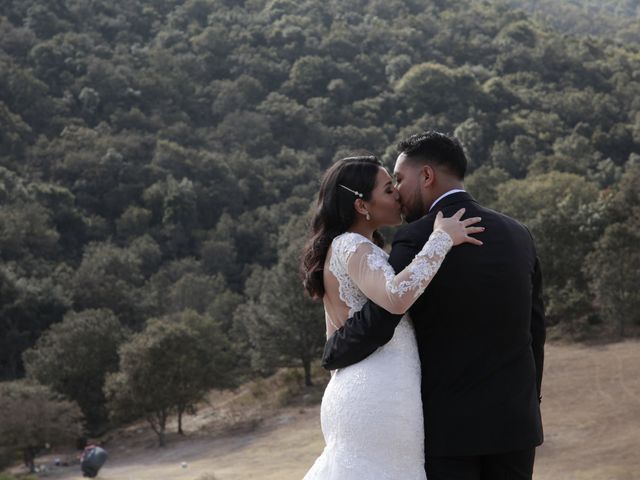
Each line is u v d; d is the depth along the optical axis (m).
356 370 3.76
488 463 3.80
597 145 121.69
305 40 161.12
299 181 116.69
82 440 56.16
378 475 3.64
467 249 3.62
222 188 107.88
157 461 46.56
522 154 115.81
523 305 3.70
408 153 3.92
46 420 48.41
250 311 56.91
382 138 129.25
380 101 141.00
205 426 54.00
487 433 3.58
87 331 57.81
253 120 129.62
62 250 94.12
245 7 179.12
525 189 77.00
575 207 68.31
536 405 3.79
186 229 100.75
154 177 107.44
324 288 4.04
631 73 155.75
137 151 115.31
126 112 128.12
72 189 106.25
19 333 71.69
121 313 75.69
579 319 56.81
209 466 42.56
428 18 178.75
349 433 3.73
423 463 3.70
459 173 3.91
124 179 107.25
